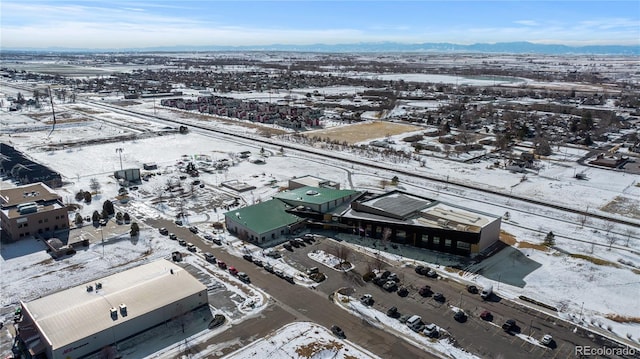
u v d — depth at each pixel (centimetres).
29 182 11131
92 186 11088
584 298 6575
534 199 10712
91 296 6009
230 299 6462
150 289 6194
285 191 10419
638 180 12175
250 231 8400
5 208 8750
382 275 7112
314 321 5969
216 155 14588
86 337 5206
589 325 5931
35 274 7119
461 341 5588
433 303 6419
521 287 6856
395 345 5506
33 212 8575
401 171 12925
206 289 6278
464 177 12412
